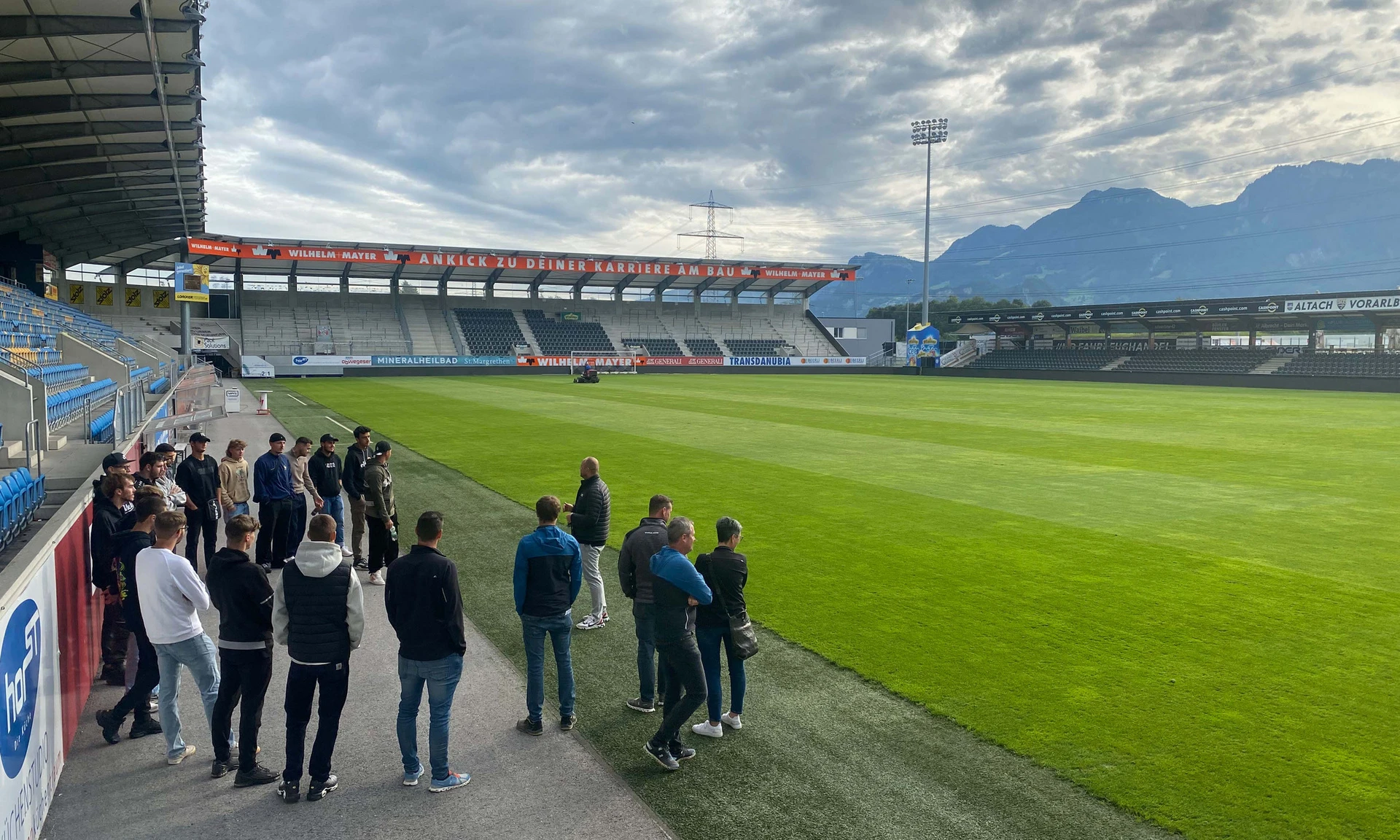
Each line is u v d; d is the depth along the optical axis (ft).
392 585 17.31
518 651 25.58
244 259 204.33
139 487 25.96
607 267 235.20
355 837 15.64
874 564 35.12
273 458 33.32
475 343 241.96
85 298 189.78
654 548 20.83
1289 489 53.47
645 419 99.35
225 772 18.15
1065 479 57.06
